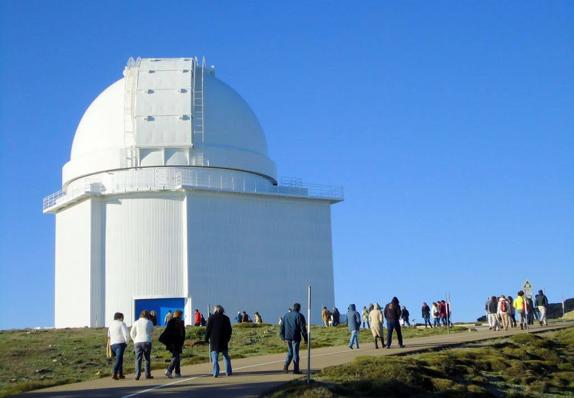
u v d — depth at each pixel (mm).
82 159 72625
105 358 42375
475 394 28500
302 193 74188
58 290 74062
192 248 68438
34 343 48625
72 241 72125
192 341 46938
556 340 41812
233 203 70688
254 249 71000
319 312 72875
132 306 68125
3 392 31562
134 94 71438
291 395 25047
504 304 47969
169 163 70188
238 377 30047
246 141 73750
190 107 71062
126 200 69438
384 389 26641
